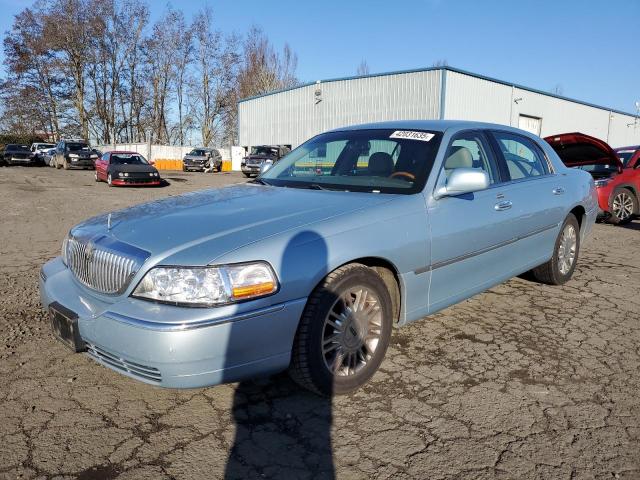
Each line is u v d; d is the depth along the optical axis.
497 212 3.81
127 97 56.19
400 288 3.16
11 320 4.10
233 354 2.41
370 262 3.04
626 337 3.85
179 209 3.12
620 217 9.79
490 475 2.25
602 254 6.88
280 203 3.14
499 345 3.67
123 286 2.53
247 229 2.67
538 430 2.60
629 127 42.72
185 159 34.84
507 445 2.47
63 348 3.55
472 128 4.05
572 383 3.11
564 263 5.09
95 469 2.27
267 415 2.73
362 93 27.16
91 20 50.59
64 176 23.95
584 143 8.45
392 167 3.58
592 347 3.65
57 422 2.64
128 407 2.79
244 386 3.05
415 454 2.40
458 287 3.59
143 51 54.78
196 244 2.52
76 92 54.12
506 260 4.07
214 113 57.25
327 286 2.70
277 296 2.49
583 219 5.26
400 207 3.12
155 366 2.35
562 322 4.14
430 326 4.03
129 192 16.41
